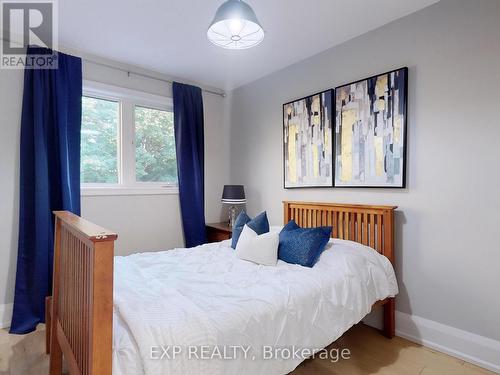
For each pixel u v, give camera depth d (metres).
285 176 3.08
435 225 2.05
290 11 2.11
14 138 2.42
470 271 1.90
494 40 1.80
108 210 2.93
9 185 2.41
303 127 2.89
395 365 1.88
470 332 1.91
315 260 2.00
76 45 2.61
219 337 1.17
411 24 2.16
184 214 3.34
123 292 1.43
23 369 1.83
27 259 2.39
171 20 2.23
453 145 1.96
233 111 3.80
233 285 1.62
